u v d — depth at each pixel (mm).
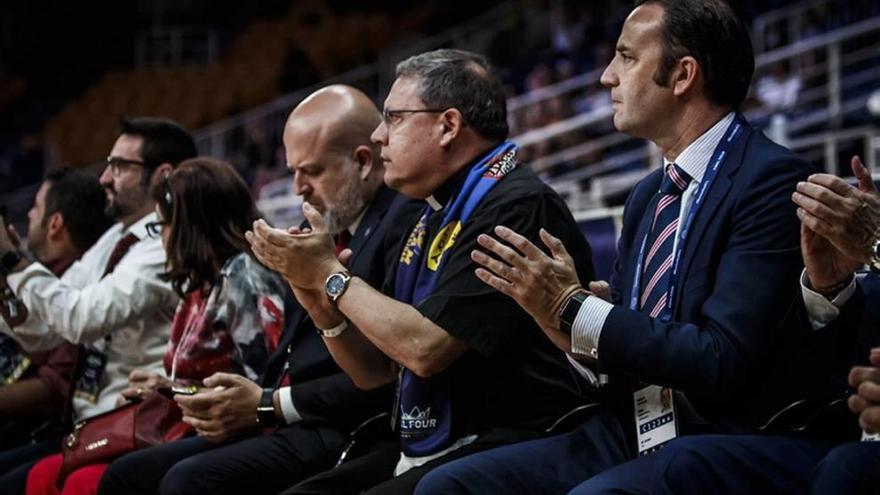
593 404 3424
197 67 18391
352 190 4152
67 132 17688
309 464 3941
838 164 8602
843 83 10039
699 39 3133
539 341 3467
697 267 3039
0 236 4719
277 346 4227
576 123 9328
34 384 5156
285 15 19359
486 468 3117
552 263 3008
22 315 4762
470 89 3631
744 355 2859
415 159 3625
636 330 2918
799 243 2971
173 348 4441
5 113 18641
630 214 3418
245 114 15789
